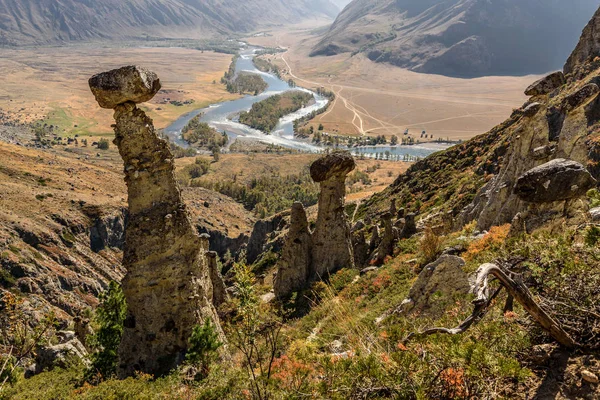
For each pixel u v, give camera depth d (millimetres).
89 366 22844
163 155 19469
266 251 82062
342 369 7793
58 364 25062
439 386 6574
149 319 19719
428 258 21719
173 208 19812
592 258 8094
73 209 133875
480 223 25422
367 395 7113
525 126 24016
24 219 116562
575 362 6391
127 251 19594
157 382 16234
